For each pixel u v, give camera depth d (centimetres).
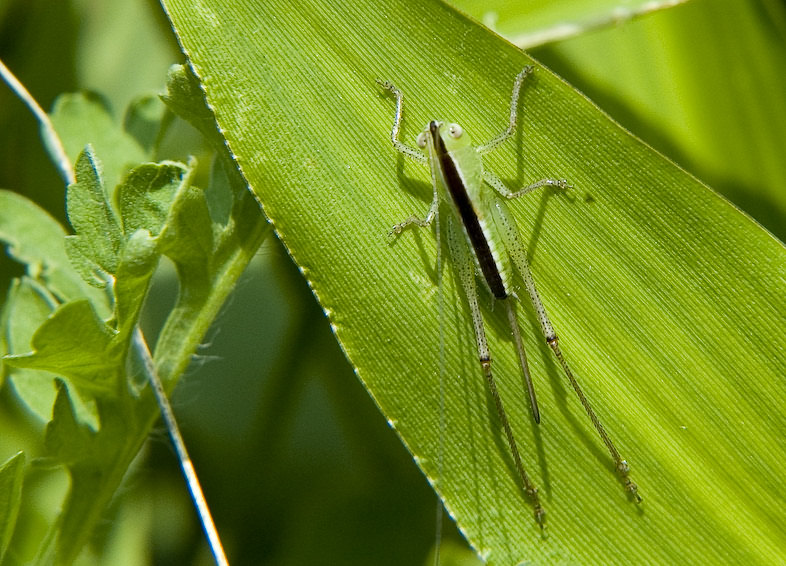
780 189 26
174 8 24
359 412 27
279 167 24
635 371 25
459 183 25
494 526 25
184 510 27
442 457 25
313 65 25
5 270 26
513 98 25
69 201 24
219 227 25
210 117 25
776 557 24
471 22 24
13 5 27
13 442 26
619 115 27
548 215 25
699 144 27
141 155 26
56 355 24
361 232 25
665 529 25
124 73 28
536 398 25
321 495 27
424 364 25
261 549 26
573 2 26
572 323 25
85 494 25
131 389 25
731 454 24
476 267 25
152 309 27
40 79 27
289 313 27
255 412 27
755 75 26
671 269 25
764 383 24
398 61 25
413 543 26
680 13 26
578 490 25
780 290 24
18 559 25
